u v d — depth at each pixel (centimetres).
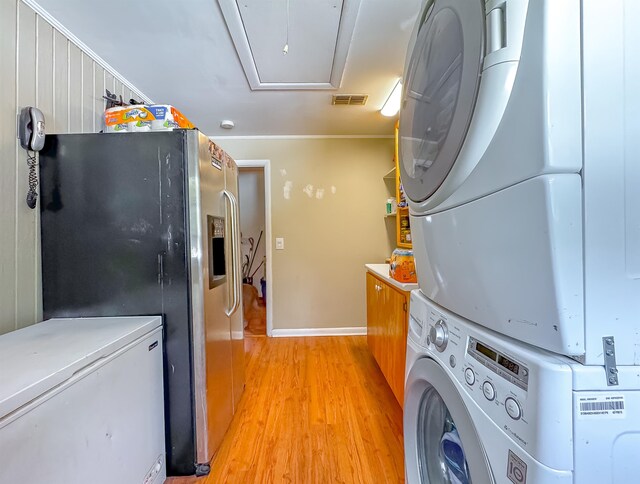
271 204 353
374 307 253
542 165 45
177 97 246
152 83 223
